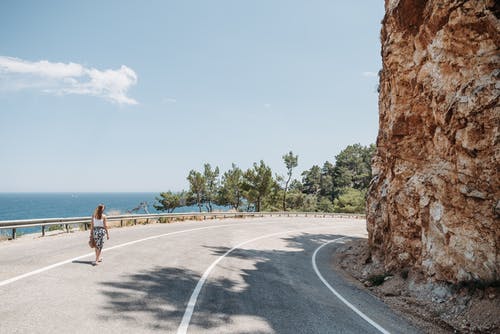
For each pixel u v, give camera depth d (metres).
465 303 7.51
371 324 6.75
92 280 7.57
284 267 12.92
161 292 7.26
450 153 8.78
